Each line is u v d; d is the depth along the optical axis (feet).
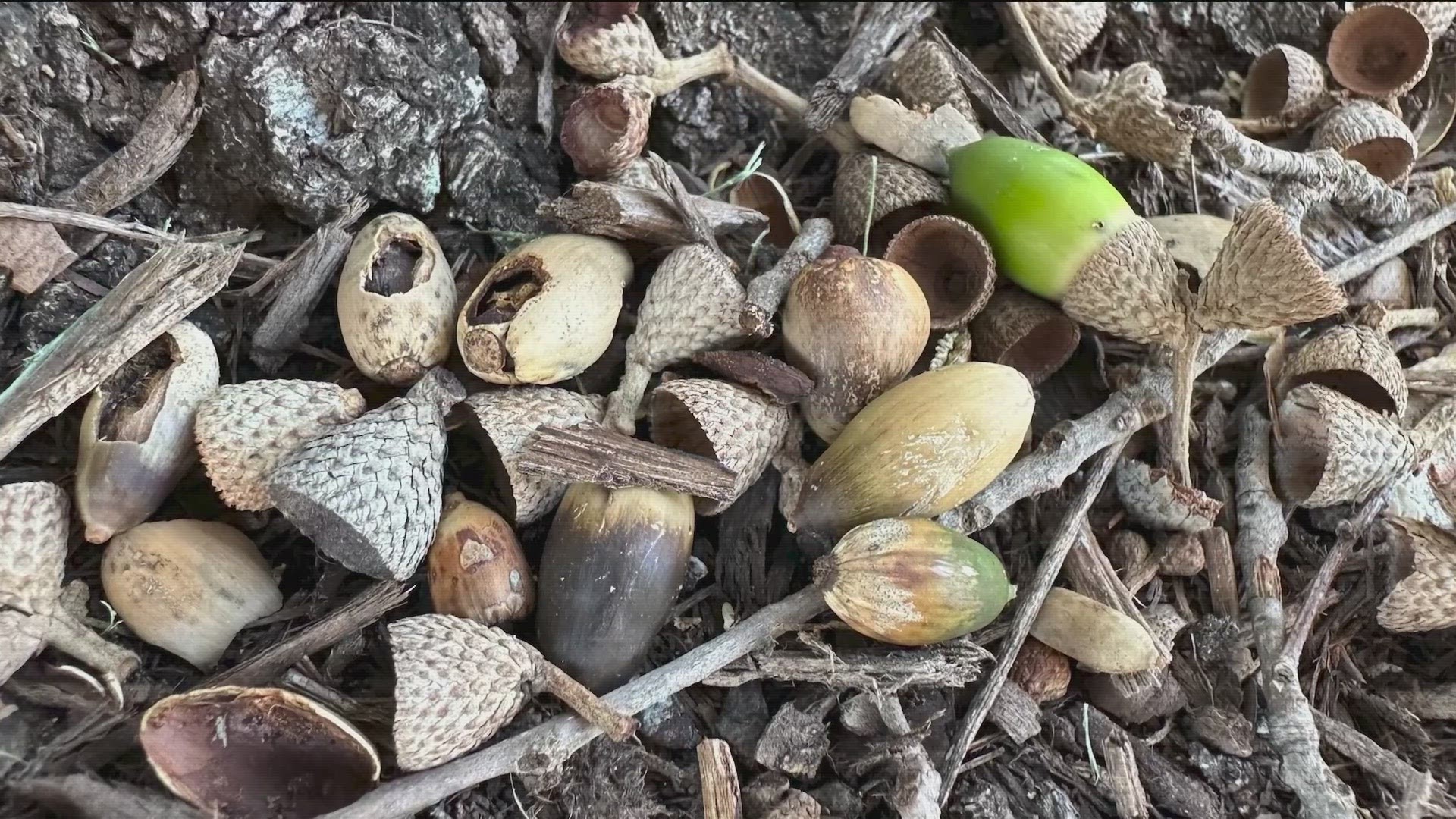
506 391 0.41
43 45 0.42
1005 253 0.43
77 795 0.36
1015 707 0.41
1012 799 0.40
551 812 0.39
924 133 0.45
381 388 0.43
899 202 0.45
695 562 0.42
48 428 0.41
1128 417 0.43
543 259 0.42
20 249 0.41
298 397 0.40
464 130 0.45
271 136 0.43
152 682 0.39
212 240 0.42
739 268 0.45
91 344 0.39
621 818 0.39
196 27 0.42
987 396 0.40
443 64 0.45
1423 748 0.42
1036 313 0.43
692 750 0.40
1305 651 0.43
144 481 0.39
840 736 0.41
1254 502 0.44
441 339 0.42
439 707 0.37
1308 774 0.39
